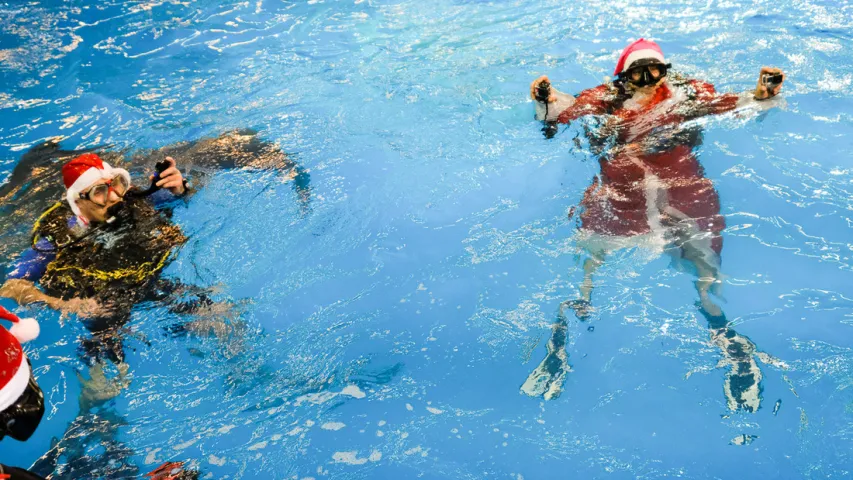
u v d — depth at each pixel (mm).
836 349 2922
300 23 6461
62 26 6348
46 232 3488
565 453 2664
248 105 5078
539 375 2965
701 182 3727
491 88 5105
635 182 3777
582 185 3947
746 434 2652
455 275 3496
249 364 3105
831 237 3484
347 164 4363
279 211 3957
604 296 3270
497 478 2600
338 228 3838
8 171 4422
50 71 5676
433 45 5879
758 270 3322
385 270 3562
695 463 2578
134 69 5668
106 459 2738
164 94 5273
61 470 2707
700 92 4359
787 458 2561
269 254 3658
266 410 2912
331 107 5000
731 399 2775
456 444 2734
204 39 6156
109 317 3268
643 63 4141
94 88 5410
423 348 3145
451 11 6602
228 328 3262
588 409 2812
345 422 2852
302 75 5480
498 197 3986
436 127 4688
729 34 5609
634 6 6383
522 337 3141
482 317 3254
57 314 3277
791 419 2684
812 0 6168
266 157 4434
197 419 2887
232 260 3605
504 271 3480
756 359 2906
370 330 3242
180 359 3133
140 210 3652
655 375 2904
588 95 4457
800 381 2811
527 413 2828
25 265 3375
